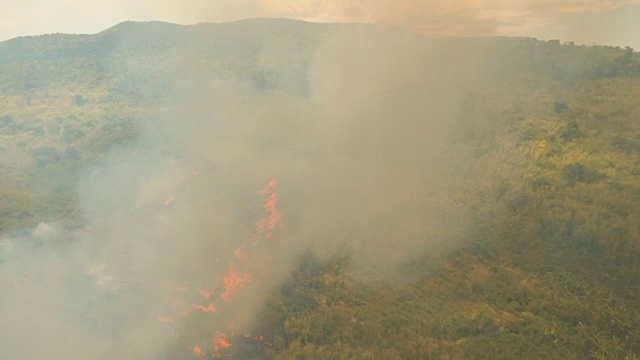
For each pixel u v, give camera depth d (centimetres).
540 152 5853
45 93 11775
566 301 3806
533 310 3784
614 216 4506
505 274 4262
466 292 4075
